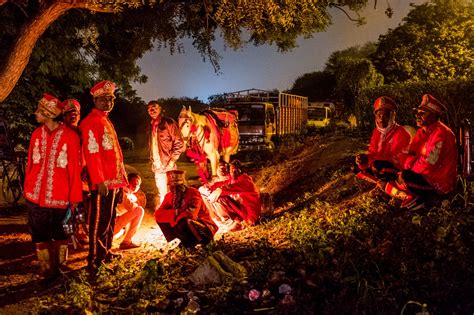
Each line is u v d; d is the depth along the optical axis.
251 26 10.12
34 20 8.52
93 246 6.99
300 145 18.69
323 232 6.67
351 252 5.81
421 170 6.54
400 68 24.61
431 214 6.23
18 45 8.56
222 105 22.88
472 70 21.59
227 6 9.16
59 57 12.74
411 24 25.02
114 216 7.17
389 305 4.63
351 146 13.34
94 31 11.42
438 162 6.48
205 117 10.75
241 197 8.87
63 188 6.63
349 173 10.06
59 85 14.41
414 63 23.97
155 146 9.48
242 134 21.42
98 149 6.80
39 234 6.68
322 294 5.14
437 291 4.71
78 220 7.34
